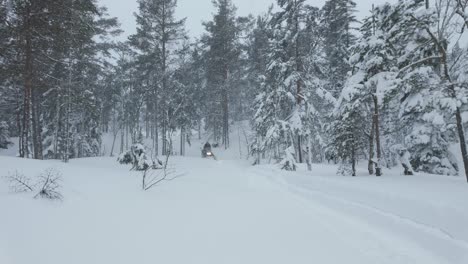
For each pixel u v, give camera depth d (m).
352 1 29.62
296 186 14.27
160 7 35.44
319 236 7.14
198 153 47.41
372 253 6.19
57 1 16.91
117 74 40.75
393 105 21.62
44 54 19.02
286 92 26.22
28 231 5.50
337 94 29.20
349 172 17.56
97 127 42.56
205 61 44.62
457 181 13.09
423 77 15.60
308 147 23.28
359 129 17.39
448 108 13.72
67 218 6.55
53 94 28.47
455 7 13.03
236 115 56.50
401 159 17.22
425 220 7.63
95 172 13.79
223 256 5.68
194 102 45.00
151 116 44.53
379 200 9.70
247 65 45.34
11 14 16.14
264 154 35.53
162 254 5.53
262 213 9.07
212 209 9.05
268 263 5.52
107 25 32.31
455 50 15.64
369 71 16.58
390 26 15.82
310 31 25.02
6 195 7.18
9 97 36.84
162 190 11.27
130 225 6.81
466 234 6.46
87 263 4.87
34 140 21.22
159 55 35.16
